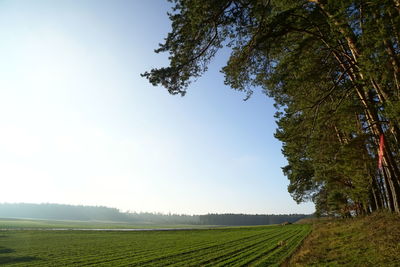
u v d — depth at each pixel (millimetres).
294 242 29844
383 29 9297
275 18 10984
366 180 22344
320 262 13172
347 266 11219
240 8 10320
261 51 11758
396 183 16188
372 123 13758
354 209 41094
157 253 28047
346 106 14305
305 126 16000
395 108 10031
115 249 32188
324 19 11961
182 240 42281
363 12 10461
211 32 10820
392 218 17562
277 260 19531
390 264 9664
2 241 39531
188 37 10867
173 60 11227
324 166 27891
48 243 38219
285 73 13125
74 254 28344
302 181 38312
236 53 11922
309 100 15930
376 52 10109
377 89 11914
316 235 29578
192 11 10164
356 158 17453
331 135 18672
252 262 20188
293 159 35875
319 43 14297
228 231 62562
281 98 16891
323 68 14719
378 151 14945
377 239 14086
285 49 14000
